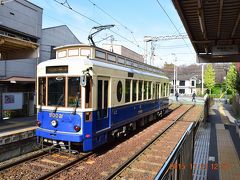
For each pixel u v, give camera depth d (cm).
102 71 1012
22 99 1694
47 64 1001
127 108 1269
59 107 957
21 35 1966
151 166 894
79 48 1039
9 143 950
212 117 2217
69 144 934
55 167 846
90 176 778
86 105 930
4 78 1819
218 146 1104
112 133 1128
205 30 1037
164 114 2348
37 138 1025
